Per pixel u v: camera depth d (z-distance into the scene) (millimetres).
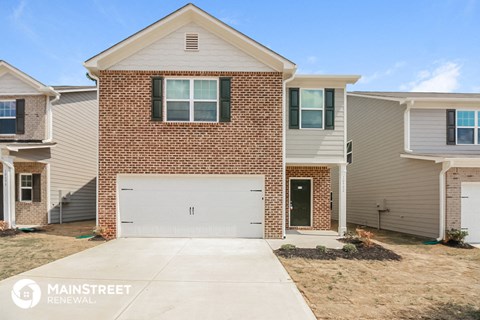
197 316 4730
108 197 11023
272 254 8758
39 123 15016
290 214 13977
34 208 15242
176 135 11172
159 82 11203
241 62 11344
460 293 5945
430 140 13508
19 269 7102
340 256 8609
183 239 10867
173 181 11242
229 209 11250
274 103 11297
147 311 4887
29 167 15258
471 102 13492
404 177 13883
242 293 5711
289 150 12133
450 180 11688
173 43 11328
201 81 11406
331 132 12242
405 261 8445
